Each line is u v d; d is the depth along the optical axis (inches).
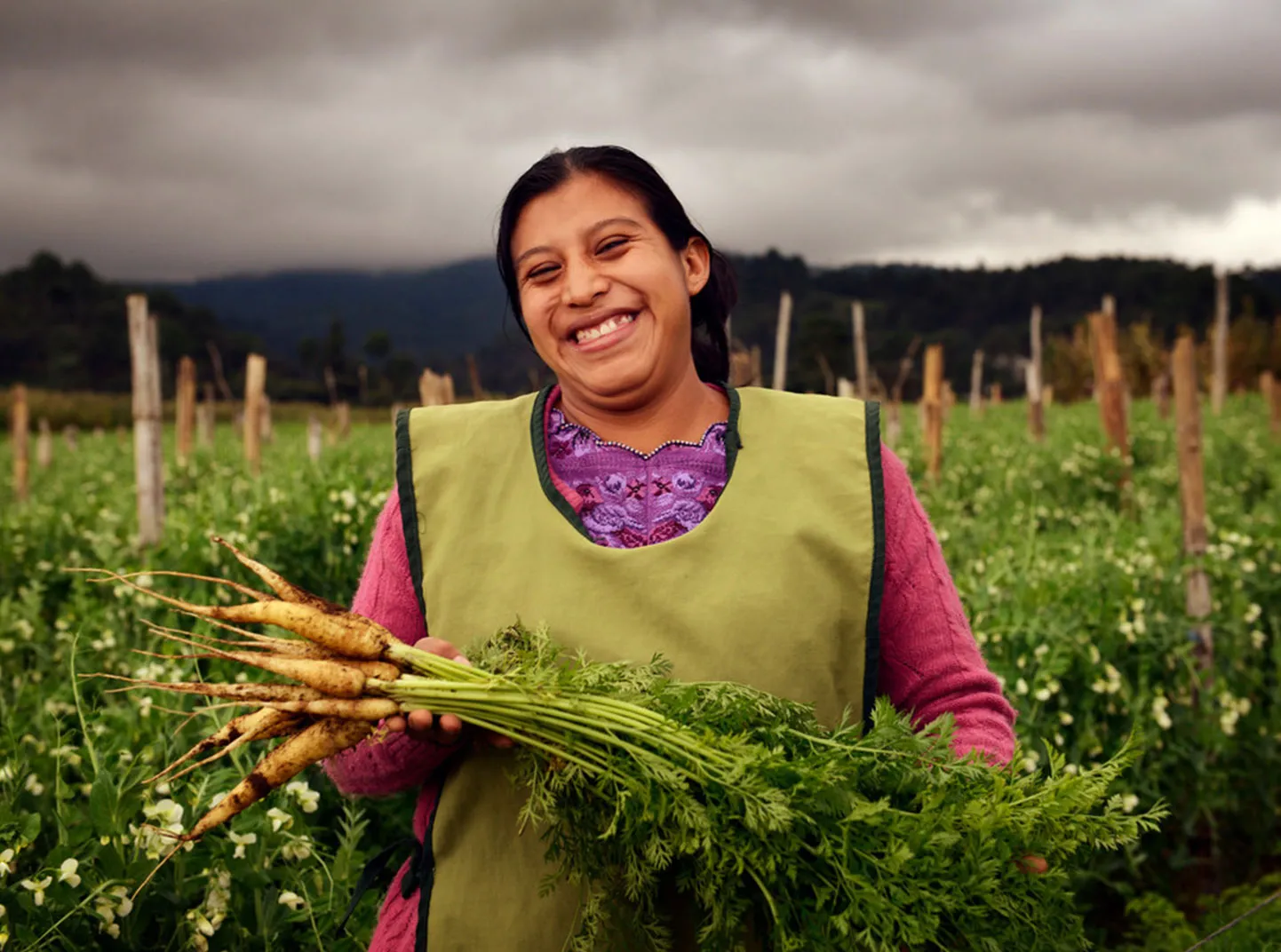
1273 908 103.2
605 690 60.6
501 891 64.3
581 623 64.6
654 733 59.3
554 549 66.1
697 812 57.1
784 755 60.4
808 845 58.7
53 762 111.1
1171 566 209.9
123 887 87.8
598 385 67.8
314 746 61.6
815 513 66.2
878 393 711.1
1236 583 208.7
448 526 68.1
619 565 64.9
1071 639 167.2
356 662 61.7
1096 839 59.6
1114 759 60.4
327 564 217.9
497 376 5620.1
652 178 68.8
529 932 63.5
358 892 71.3
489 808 65.2
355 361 5590.6
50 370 6520.7
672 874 63.2
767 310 7224.4
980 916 57.2
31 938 83.6
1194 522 202.7
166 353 6496.1
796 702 63.9
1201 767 171.0
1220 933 103.6
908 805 60.1
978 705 68.1
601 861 61.3
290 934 97.5
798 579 64.9
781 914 58.4
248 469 458.3
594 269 66.8
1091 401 1305.4
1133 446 505.0
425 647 63.2
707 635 63.6
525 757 62.1
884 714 60.7
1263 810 188.5
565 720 59.8
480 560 67.0
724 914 58.4
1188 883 178.7
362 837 126.6
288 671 60.5
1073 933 60.1
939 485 421.4
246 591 64.3
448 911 65.0
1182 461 203.8
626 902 62.2
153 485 254.5
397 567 70.0
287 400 5497.1
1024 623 169.9
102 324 6702.8
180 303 7180.1
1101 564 193.9
